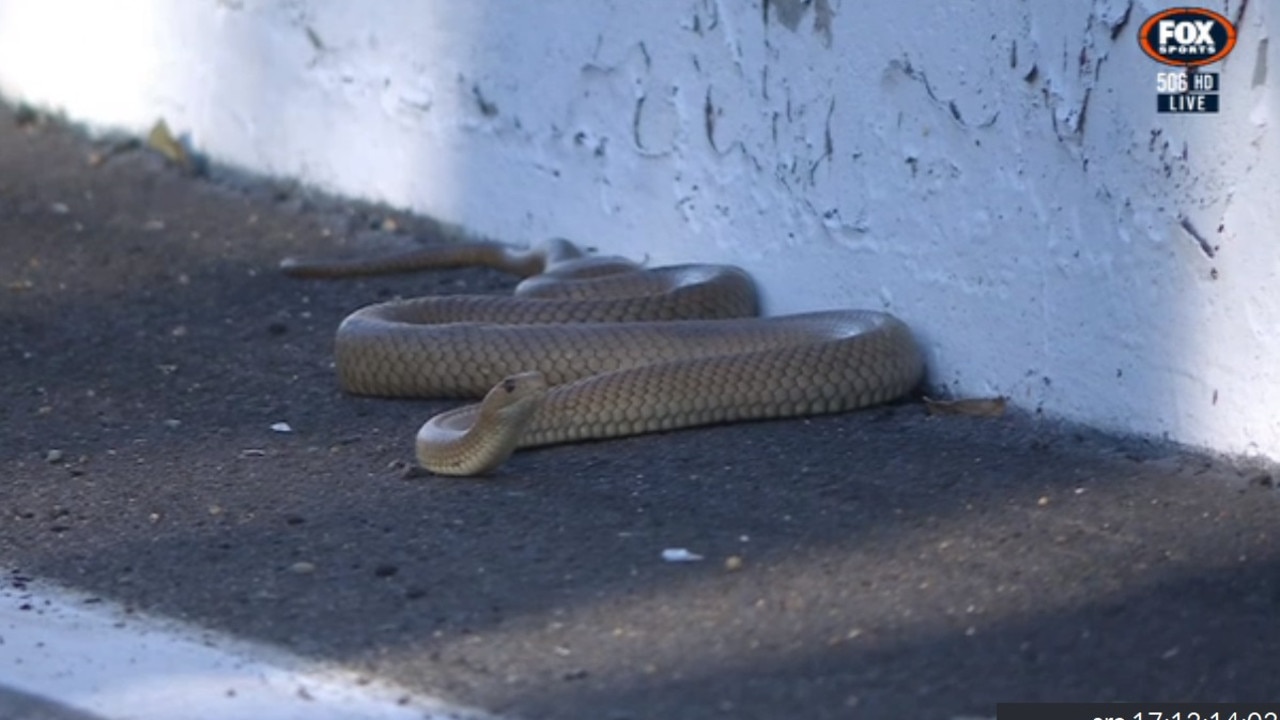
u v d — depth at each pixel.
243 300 16.69
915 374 13.39
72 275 17.52
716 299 14.41
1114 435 12.30
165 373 14.62
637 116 15.84
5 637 9.59
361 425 13.18
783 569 10.19
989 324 13.03
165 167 21.31
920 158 13.37
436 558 10.48
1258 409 11.43
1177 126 11.62
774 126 14.52
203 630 9.59
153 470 12.31
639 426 12.62
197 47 20.78
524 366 13.38
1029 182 12.62
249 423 13.33
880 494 11.38
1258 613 9.49
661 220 15.76
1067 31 12.20
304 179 19.75
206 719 8.52
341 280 17.30
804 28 14.13
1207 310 11.65
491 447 11.63
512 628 9.48
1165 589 9.81
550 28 16.58
